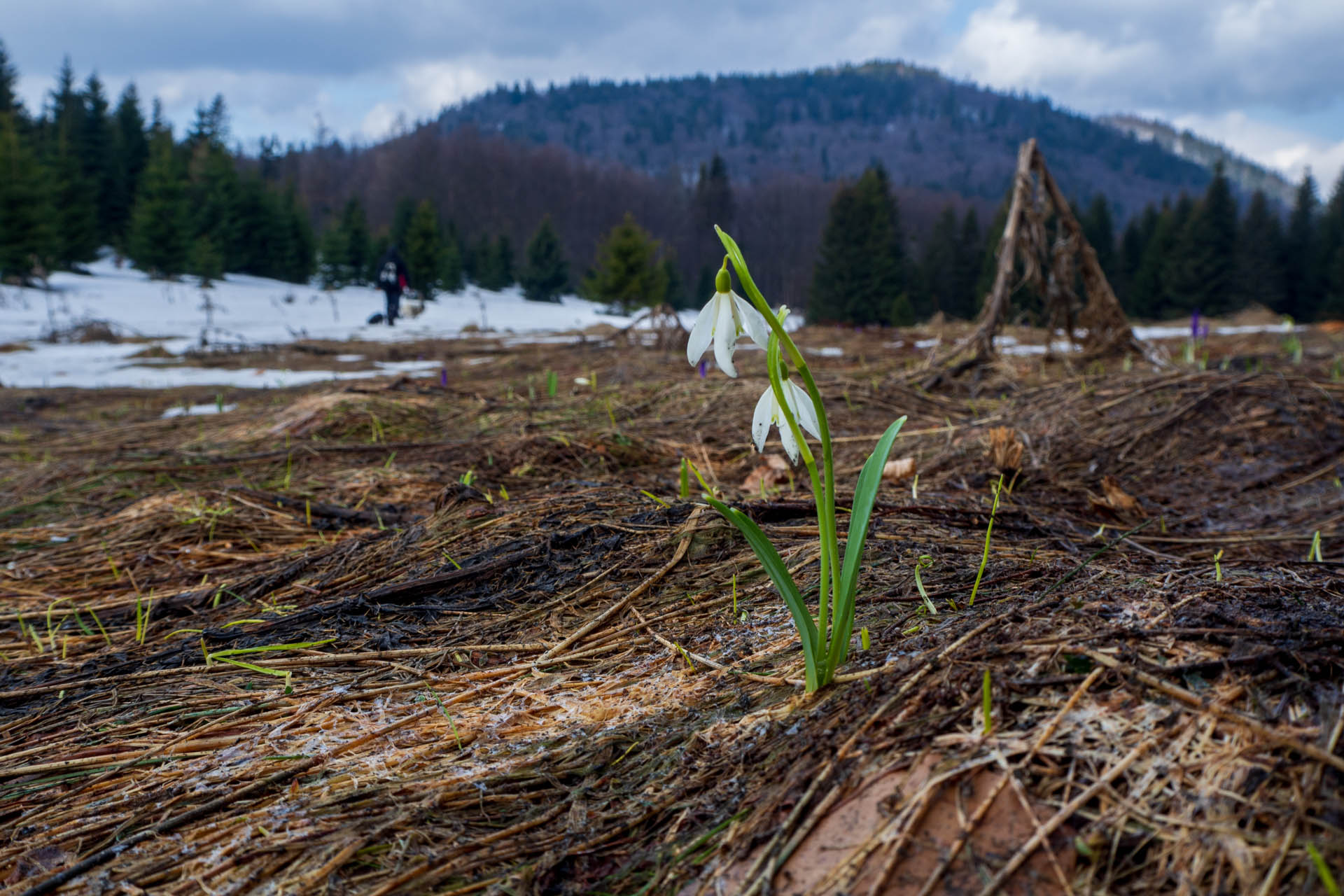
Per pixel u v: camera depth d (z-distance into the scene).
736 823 1.25
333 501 3.65
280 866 1.31
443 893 1.23
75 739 1.80
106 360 11.89
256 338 15.92
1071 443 4.06
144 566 3.06
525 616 2.25
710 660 1.87
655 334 11.71
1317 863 0.87
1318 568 1.83
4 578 3.00
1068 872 0.99
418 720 1.78
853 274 43.91
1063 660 1.35
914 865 1.05
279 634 2.28
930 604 1.85
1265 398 4.28
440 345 13.59
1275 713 1.12
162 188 33.56
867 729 1.33
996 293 6.70
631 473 3.93
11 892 1.31
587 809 1.41
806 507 2.71
